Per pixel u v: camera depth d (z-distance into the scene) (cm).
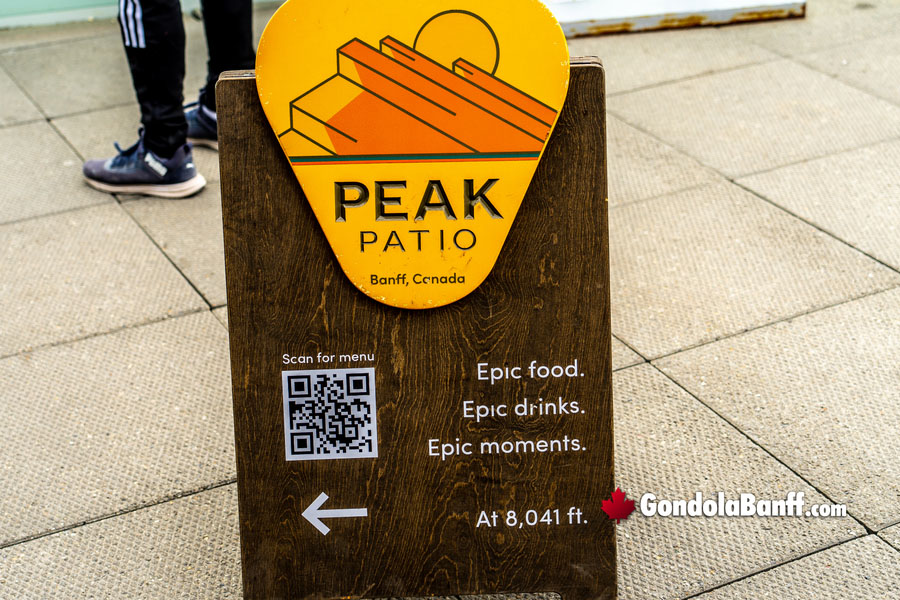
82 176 522
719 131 537
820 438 328
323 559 254
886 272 412
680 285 412
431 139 228
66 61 669
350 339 243
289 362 244
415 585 257
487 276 239
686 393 352
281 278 240
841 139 520
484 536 254
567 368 245
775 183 484
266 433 247
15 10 727
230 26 510
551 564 255
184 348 387
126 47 464
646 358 371
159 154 488
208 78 533
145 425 346
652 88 591
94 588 280
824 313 390
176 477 322
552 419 248
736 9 663
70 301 418
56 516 307
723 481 312
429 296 240
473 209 234
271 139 231
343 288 240
